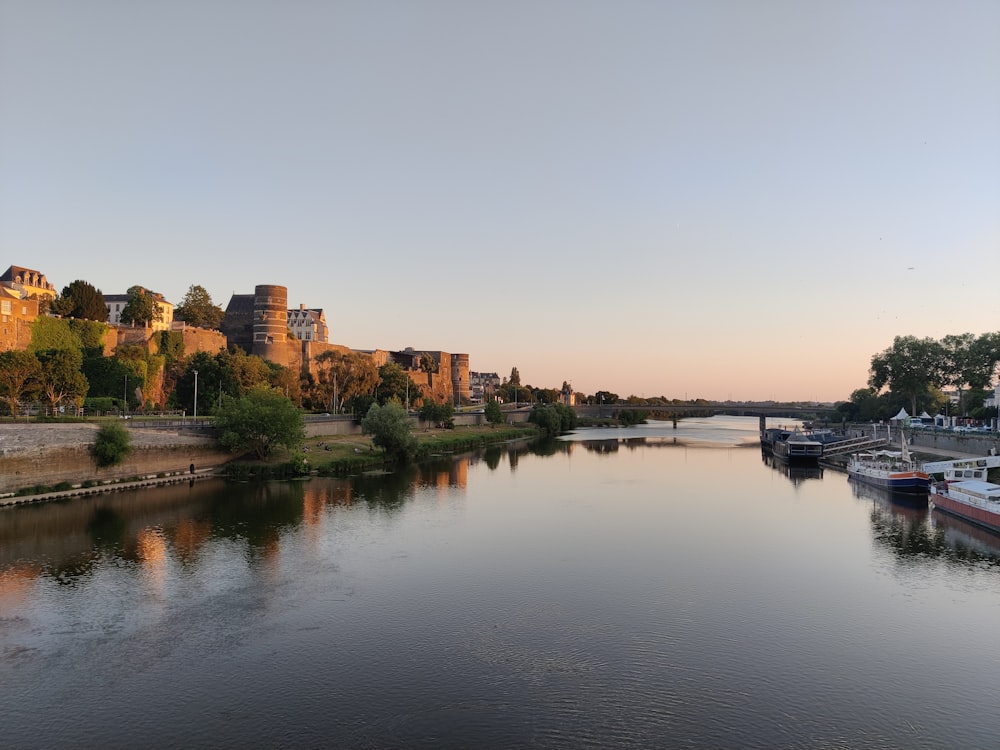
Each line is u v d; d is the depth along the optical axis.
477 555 49.28
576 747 25.05
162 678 29.73
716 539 55.03
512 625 36.09
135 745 24.95
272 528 55.66
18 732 25.61
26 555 46.53
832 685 29.81
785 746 25.20
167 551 48.16
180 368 124.81
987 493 60.09
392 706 27.67
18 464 61.81
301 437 86.69
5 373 77.69
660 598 40.53
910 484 77.56
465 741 25.31
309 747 24.88
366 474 88.25
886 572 46.09
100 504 62.44
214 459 83.19
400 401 166.00
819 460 113.88
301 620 36.31
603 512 66.00
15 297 101.56
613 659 32.12
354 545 51.28
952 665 31.84
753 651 33.19
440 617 37.09
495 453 128.00
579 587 42.41
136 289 168.00
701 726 26.44
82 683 29.19
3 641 33.00
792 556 50.00
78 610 36.94
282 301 163.88
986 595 41.44
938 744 25.42
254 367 122.25
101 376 106.00
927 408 178.38
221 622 35.81
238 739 25.36
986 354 145.88
